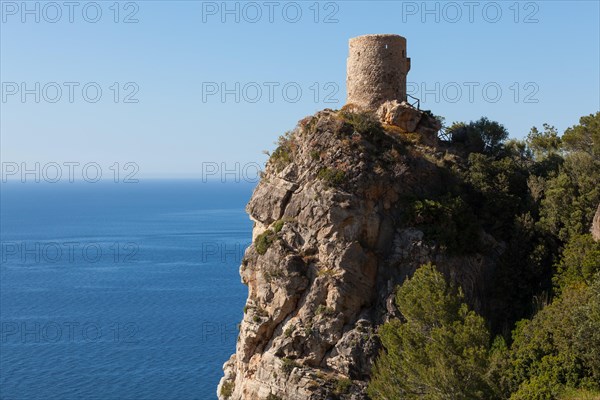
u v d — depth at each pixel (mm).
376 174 74812
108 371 132625
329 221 73188
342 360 70000
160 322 165250
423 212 74000
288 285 73125
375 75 82188
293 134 80000
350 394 68688
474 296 74000
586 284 69562
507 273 75750
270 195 77875
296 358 71625
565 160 86188
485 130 87688
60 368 136000
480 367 58344
